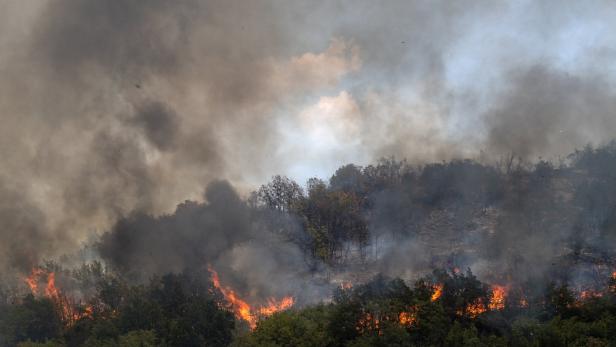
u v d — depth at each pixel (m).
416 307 54.22
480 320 55.69
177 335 57.16
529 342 50.28
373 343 50.03
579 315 56.50
